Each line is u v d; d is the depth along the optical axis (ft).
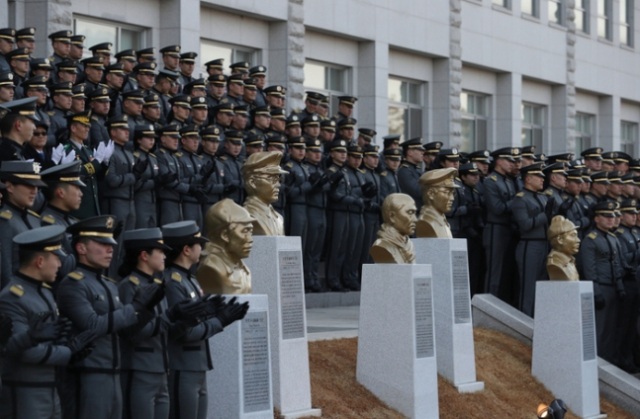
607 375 51.75
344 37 88.53
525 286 53.98
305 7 82.69
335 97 89.20
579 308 48.42
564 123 120.57
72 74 49.85
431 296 41.06
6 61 47.47
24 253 25.23
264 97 61.87
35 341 23.63
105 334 25.62
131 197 44.24
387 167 62.13
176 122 52.29
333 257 59.52
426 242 45.03
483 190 56.65
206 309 27.22
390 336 40.63
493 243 55.72
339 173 56.34
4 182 29.76
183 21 71.51
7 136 34.14
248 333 32.37
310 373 39.86
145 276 28.45
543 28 115.85
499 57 108.17
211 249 32.83
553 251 49.62
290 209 55.88
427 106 99.50
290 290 36.17
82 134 41.24
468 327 45.11
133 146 47.67
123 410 27.96
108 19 68.23
